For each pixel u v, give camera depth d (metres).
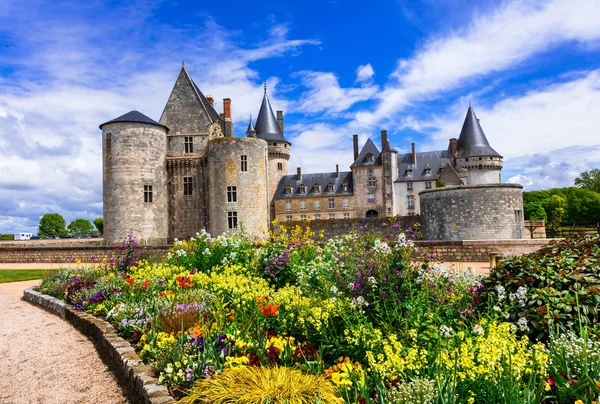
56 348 7.66
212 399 3.67
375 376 3.72
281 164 65.94
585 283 5.30
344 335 5.27
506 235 26.91
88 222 105.75
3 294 14.13
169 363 5.02
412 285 6.03
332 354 5.01
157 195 35.66
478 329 4.34
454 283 6.18
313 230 36.59
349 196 64.19
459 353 3.95
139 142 34.81
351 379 3.83
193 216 38.16
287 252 10.57
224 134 43.41
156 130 35.97
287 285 8.98
